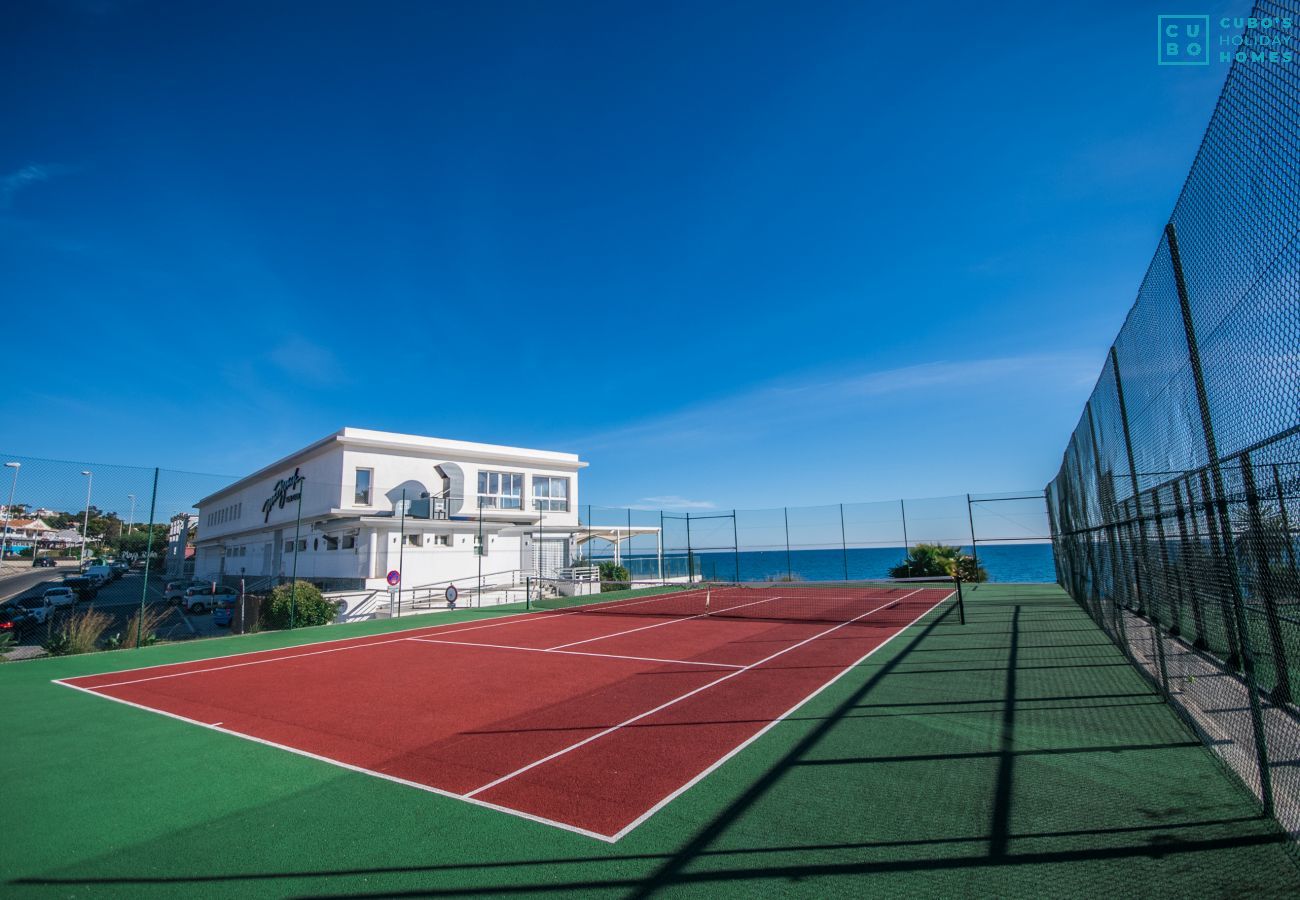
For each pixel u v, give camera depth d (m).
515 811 5.14
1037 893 3.71
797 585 31.58
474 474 35.19
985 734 6.73
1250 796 4.90
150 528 15.16
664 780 5.74
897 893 3.75
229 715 8.41
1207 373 4.90
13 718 8.37
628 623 18.45
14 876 4.22
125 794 5.66
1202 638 6.29
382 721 8.02
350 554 28.75
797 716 7.70
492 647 14.17
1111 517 9.83
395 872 4.18
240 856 4.46
